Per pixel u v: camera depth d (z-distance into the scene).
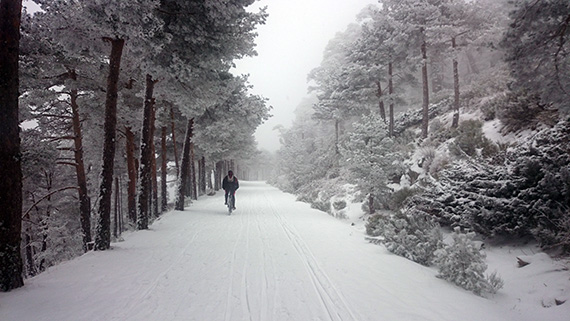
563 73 5.35
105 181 7.82
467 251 4.79
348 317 3.69
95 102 13.84
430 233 6.20
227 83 12.02
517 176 6.82
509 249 6.16
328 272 5.52
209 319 3.66
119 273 5.56
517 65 5.67
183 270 5.71
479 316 3.71
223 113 16.91
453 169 9.08
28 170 9.38
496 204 6.57
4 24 4.70
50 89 12.62
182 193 15.84
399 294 4.42
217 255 6.84
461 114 17.72
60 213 22.28
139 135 20.73
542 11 5.04
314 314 3.79
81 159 14.32
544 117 9.72
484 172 7.75
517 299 4.23
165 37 7.94
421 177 12.37
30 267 19.44
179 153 29.98
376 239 8.05
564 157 6.25
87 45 8.21
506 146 10.14
